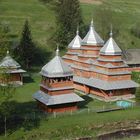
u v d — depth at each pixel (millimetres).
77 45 112438
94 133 73125
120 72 94812
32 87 103500
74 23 157250
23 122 72438
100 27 148625
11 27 162875
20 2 191750
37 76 119125
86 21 180875
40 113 78000
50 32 166625
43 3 196625
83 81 99625
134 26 184125
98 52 103250
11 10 180625
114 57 94938
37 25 171250
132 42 171375
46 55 146250
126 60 128500
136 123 78438
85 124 74375
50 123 73312
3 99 63625
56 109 79188
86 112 80312
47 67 80562
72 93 81062
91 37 103812
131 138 73375
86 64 102500
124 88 92812
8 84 65125
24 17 176125
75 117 77375
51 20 177500
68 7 159875
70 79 80812
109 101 91375
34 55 137750
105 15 150875
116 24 160500
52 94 78938
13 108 76750
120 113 81938
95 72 97438
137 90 88625
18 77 105250
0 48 66188
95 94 96250
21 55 128250
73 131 71812
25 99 89688
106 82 93062
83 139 71312
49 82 79312
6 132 68500
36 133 68812
